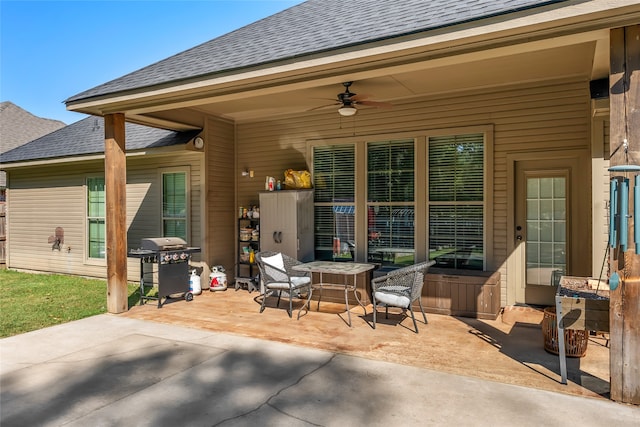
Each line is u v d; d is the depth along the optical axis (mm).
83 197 9320
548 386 3486
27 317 5812
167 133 8039
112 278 5938
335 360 4090
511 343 4578
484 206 6090
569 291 3834
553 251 5809
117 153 5879
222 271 7578
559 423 2898
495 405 3162
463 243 6254
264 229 7270
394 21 4219
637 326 3170
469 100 6133
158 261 6273
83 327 5270
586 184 5500
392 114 6668
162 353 4312
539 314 5379
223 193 7875
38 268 10125
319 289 6332
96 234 9227
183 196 7926
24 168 10180
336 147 7160
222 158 7840
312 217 7285
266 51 4805
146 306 6387
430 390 3420
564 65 5094
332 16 5402
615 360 3227
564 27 3346
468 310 5625
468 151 6195
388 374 3742
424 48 3795
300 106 7023
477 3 3814
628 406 3150
